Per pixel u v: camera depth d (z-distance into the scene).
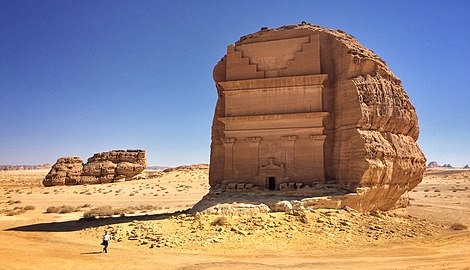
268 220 18.92
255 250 15.01
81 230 21.67
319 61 24.98
